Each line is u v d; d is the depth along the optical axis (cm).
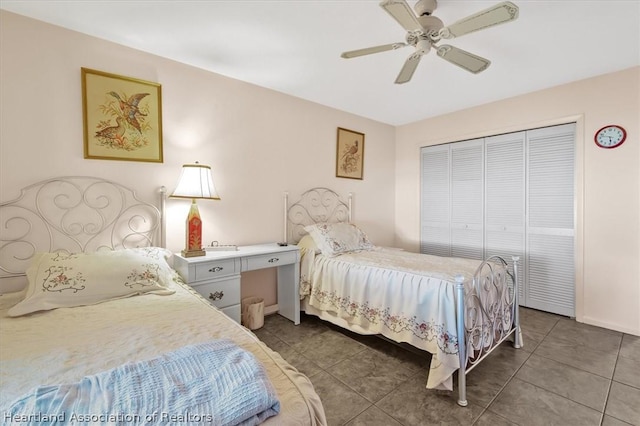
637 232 251
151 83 228
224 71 259
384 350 230
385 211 423
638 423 153
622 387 182
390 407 167
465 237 366
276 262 260
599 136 266
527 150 314
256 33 203
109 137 212
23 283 185
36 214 189
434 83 286
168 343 111
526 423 154
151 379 74
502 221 335
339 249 280
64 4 173
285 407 76
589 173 273
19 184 183
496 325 212
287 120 312
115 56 214
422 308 194
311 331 264
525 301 320
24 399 68
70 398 67
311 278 277
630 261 254
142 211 226
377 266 229
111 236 214
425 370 204
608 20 187
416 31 160
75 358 100
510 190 328
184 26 195
